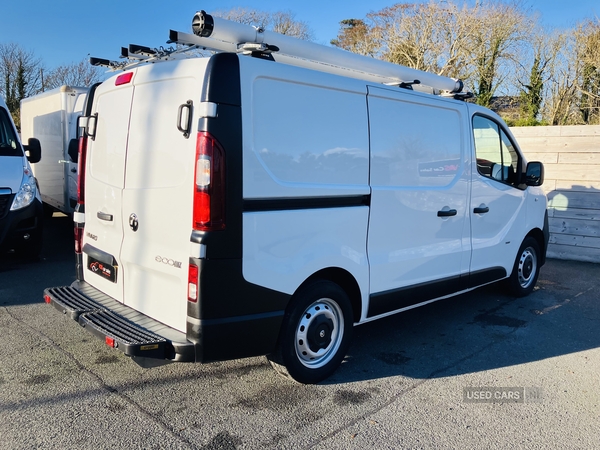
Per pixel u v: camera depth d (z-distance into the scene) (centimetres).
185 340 303
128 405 329
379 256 398
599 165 807
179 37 327
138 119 343
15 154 682
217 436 297
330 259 357
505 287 613
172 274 313
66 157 850
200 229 295
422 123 432
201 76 297
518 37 2255
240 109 300
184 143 305
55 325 464
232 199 298
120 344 294
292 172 330
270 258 321
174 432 299
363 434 305
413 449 292
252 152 306
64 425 302
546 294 640
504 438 307
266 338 325
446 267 467
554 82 2228
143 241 337
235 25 337
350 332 384
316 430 308
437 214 449
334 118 356
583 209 828
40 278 629
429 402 349
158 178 324
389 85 410
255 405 335
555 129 834
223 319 304
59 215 1197
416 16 2370
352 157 369
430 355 433
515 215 565
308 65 398
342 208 363
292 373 350
